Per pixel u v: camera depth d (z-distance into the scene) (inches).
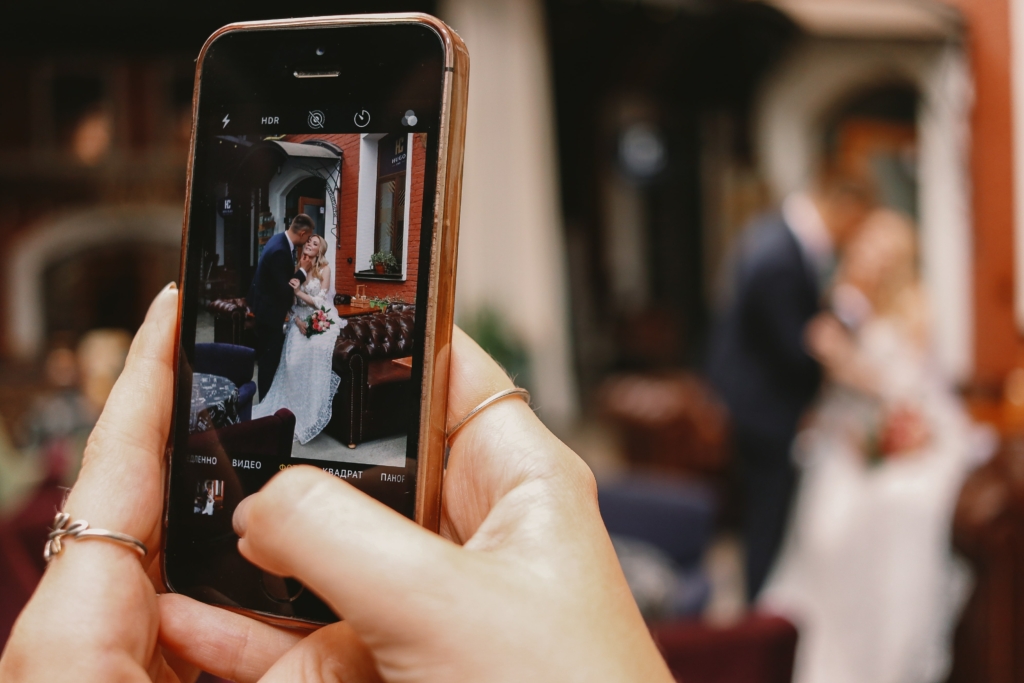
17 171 391.5
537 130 211.2
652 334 305.7
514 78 204.5
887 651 88.2
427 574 16.0
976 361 118.8
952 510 65.6
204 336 23.6
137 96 392.8
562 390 215.8
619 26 274.4
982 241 119.1
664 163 320.5
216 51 24.5
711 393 124.2
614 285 334.3
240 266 23.6
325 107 23.8
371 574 15.9
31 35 360.2
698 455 123.5
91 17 337.7
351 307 23.0
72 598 19.3
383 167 23.0
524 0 207.0
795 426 114.8
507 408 21.9
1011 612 61.8
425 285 22.3
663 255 328.8
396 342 22.5
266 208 23.7
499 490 20.7
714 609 126.0
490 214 200.2
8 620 45.6
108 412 22.3
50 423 155.6
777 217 119.0
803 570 99.1
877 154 205.0
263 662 22.3
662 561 85.1
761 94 253.0
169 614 22.1
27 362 378.6
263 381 23.4
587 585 17.1
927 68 179.2
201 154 24.4
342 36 23.6
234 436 23.3
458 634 15.9
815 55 227.0
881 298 106.0
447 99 22.5
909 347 102.8
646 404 128.6
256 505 16.9
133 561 20.3
